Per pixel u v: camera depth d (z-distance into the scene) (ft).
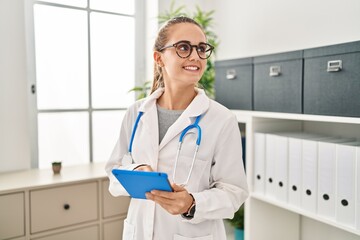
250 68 5.92
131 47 8.67
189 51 3.41
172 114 3.86
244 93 6.07
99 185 6.58
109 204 6.72
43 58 7.44
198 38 3.45
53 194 6.08
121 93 8.61
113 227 6.81
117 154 4.22
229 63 6.38
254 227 6.02
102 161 8.29
